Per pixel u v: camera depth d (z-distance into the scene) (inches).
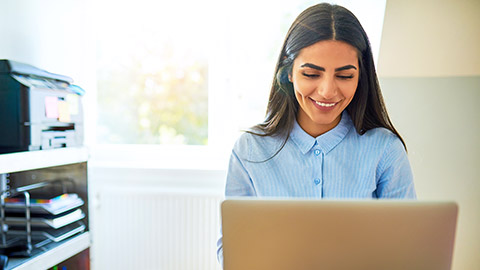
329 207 32.3
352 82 56.2
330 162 58.0
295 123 59.7
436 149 82.0
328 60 55.7
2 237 72.8
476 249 82.0
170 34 99.4
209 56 96.4
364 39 56.4
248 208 33.1
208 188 91.4
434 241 31.9
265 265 33.2
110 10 101.3
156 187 93.0
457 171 81.7
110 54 102.6
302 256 32.8
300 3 90.5
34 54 83.1
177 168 92.2
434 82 80.9
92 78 102.4
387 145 56.7
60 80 73.7
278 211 32.7
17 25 78.7
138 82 102.2
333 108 56.9
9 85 64.3
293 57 57.6
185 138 101.1
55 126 71.3
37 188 76.8
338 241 32.4
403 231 31.9
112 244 94.0
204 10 96.0
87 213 80.3
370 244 32.2
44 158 67.1
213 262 89.8
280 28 92.2
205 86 99.0
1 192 76.2
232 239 33.5
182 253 91.0
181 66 99.7
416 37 76.1
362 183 56.8
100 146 102.6
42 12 85.3
